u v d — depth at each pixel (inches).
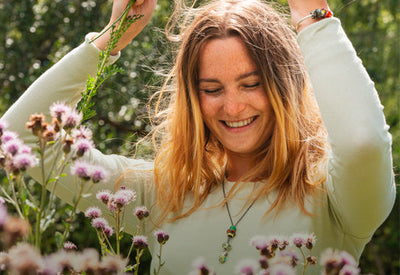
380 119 41.4
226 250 49.0
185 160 54.6
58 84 53.1
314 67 44.3
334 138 41.8
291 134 50.9
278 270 33.6
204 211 52.3
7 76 162.6
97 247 160.9
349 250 50.1
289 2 49.0
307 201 49.3
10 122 52.7
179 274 50.5
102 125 168.4
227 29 49.3
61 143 35.2
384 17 218.4
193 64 50.6
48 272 27.2
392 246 213.3
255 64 49.0
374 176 40.9
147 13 53.3
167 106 68.5
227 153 54.9
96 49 52.9
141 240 41.3
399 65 207.2
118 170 56.6
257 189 51.1
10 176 33.9
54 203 147.3
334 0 203.9
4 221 26.6
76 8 167.3
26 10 166.1
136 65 152.1
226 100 49.2
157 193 56.1
